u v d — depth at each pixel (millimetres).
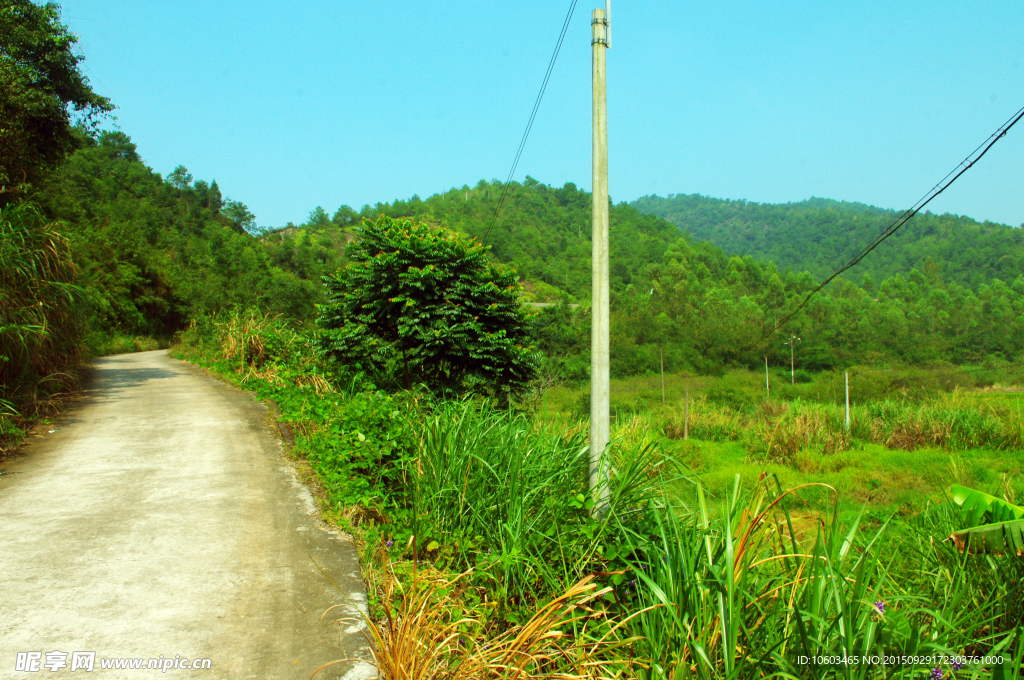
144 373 15477
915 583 4980
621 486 4648
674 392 36594
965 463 13828
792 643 3232
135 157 75812
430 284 10484
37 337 8820
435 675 3166
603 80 5273
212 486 5812
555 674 3309
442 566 4496
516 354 10750
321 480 6051
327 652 3250
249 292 31797
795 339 46656
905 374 40125
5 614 3406
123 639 3240
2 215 9469
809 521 8711
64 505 5184
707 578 3559
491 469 4922
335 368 11875
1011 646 3658
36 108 11609
